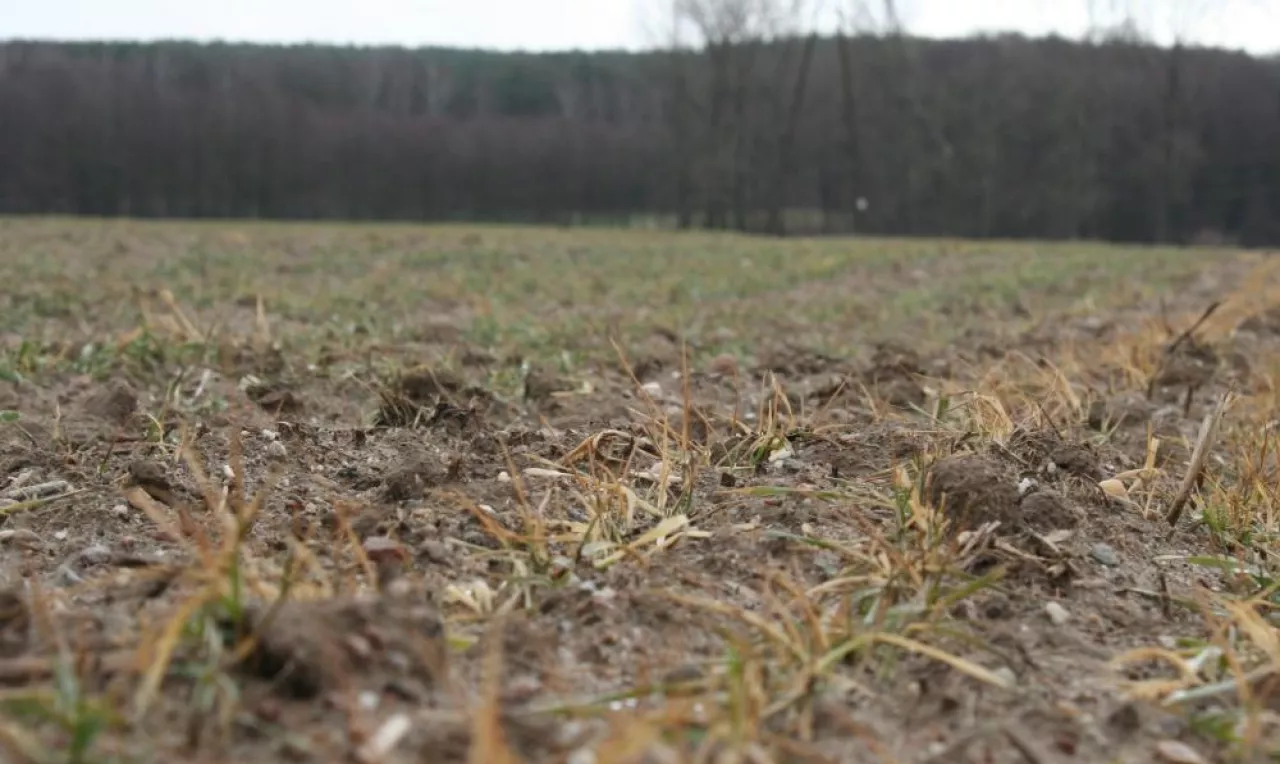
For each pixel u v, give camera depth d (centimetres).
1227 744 164
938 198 4169
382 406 367
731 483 279
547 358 541
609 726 155
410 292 980
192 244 1614
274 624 154
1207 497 292
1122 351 540
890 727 164
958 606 205
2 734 128
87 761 130
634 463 296
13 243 1466
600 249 1800
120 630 169
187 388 419
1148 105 4141
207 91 4841
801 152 4250
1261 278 1225
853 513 251
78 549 233
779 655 176
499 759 127
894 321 836
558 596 204
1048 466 289
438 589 208
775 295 1092
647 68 5272
